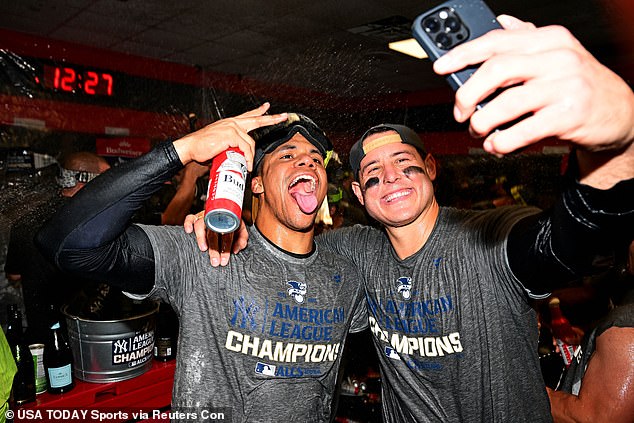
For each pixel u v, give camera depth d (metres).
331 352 1.25
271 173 1.29
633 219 0.62
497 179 6.08
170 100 6.11
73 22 4.68
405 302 1.28
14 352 1.63
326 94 6.45
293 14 4.42
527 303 1.17
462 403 1.22
